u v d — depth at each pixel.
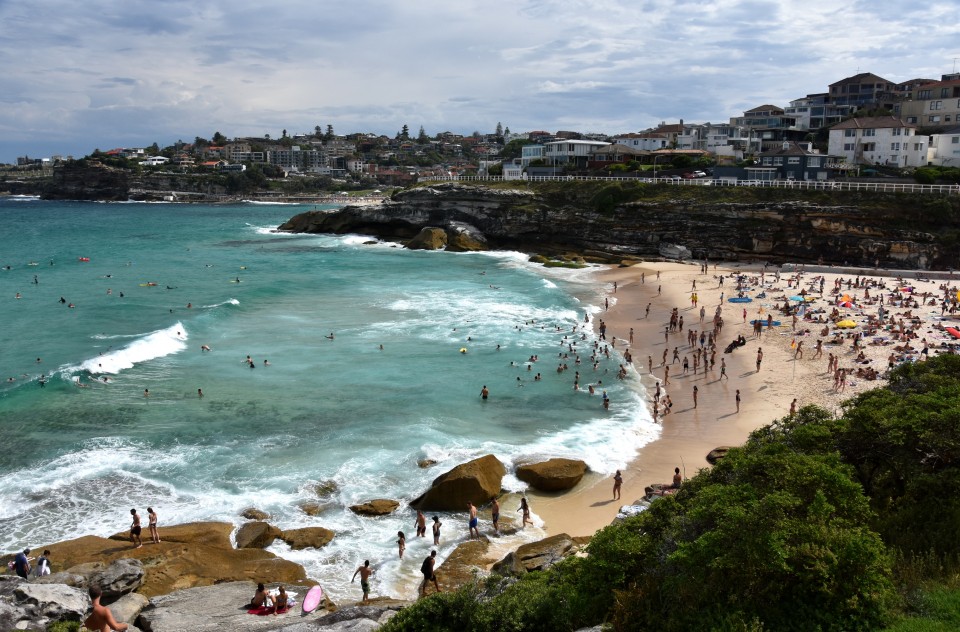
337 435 33.22
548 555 22.34
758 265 83.56
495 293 68.00
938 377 22.42
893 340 45.91
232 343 48.66
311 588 20.53
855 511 15.15
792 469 15.85
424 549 24.59
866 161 102.62
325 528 25.55
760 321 50.56
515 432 34.25
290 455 31.08
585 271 82.19
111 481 28.38
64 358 44.47
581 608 14.80
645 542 15.78
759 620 12.35
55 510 26.16
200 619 18.80
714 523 14.74
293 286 71.12
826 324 51.81
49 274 77.31
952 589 12.77
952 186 79.25
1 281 71.94
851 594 12.56
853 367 41.75
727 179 96.50
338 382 40.69
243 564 22.83
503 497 28.31
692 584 13.34
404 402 37.72
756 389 39.72
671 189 94.25
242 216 179.88
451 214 109.31
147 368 42.47
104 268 82.75
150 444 31.83
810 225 81.62
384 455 31.22
